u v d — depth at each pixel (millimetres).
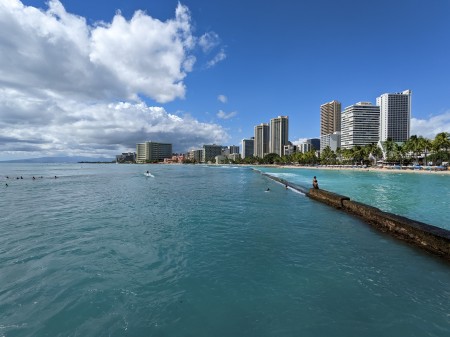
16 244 11375
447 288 7469
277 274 8367
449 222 15461
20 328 5840
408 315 6207
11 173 84000
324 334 5590
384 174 71062
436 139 79000
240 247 10992
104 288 7504
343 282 7820
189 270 8711
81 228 14188
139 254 10188
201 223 15352
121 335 5602
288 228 14156
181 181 53750
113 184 46031
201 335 5590
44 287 7555
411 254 10109
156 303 6773
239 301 6848
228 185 43531
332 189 34125
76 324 5961
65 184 45594
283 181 43938
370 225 14766
